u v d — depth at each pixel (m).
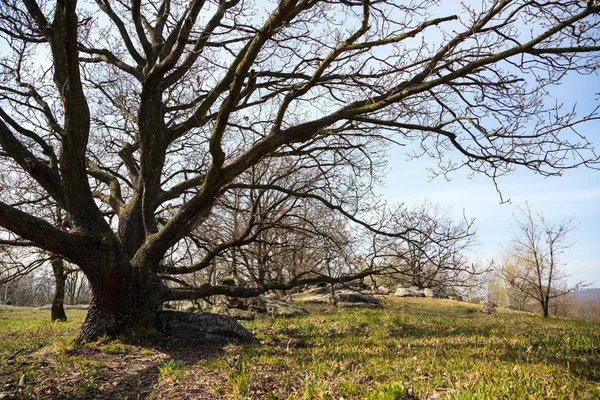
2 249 14.32
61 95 9.53
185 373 7.04
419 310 23.53
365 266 12.48
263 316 17.55
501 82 9.84
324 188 12.71
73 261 9.63
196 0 8.52
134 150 13.98
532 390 4.91
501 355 7.62
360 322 14.70
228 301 19.09
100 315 9.80
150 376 7.18
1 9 11.02
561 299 48.81
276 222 12.85
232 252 17.70
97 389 6.41
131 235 11.66
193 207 10.38
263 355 8.38
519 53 8.71
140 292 10.21
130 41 13.13
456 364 6.90
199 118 12.09
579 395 4.71
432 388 5.34
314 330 12.65
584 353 7.83
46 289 22.83
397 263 12.20
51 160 11.52
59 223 14.88
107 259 9.63
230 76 11.82
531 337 10.64
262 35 7.83
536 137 9.46
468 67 8.91
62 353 8.58
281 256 17.67
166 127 12.90
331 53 8.72
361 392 5.43
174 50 8.77
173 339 10.09
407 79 10.68
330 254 12.87
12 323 18.56
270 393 5.72
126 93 14.61
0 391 5.94
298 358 8.01
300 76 13.34
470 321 16.86
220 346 9.97
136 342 9.70
